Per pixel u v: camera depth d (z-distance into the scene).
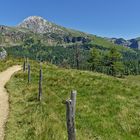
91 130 17.06
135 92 31.27
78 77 39.69
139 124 18.81
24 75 41.06
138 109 22.66
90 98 25.97
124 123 18.72
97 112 21.06
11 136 16.09
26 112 20.48
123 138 16.33
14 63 68.88
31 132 16.12
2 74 47.94
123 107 22.31
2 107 23.05
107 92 29.34
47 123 16.78
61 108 21.38
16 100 25.34
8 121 18.75
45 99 24.27
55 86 32.59
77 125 17.84
